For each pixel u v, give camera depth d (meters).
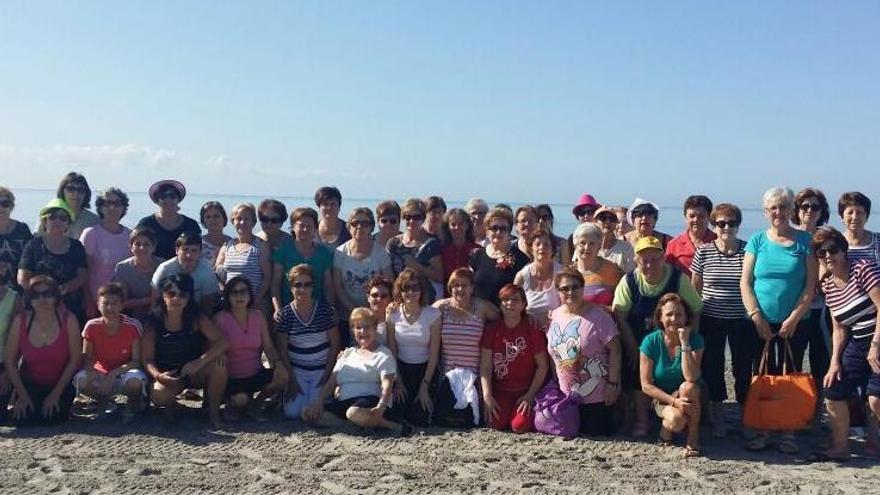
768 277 6.77
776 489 5.68
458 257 8.17
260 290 8.02
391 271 8.12
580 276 6.97
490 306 7.46
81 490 5.49
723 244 7.13
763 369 6.74
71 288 7.62
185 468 6.00
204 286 7.59
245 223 8.05
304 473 5.92
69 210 8.43
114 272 7.80
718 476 5.94
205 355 7.05
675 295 6.55
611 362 6.97
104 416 7.39
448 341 7.37
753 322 6.84
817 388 7.23
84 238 8.00
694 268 7.26
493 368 7.31
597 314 7.00
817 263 6.75
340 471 5.99
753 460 6.36
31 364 7.09
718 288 7.01
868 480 5.87
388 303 7.59
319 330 7.59
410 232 8.30
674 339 6.62
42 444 6.53
